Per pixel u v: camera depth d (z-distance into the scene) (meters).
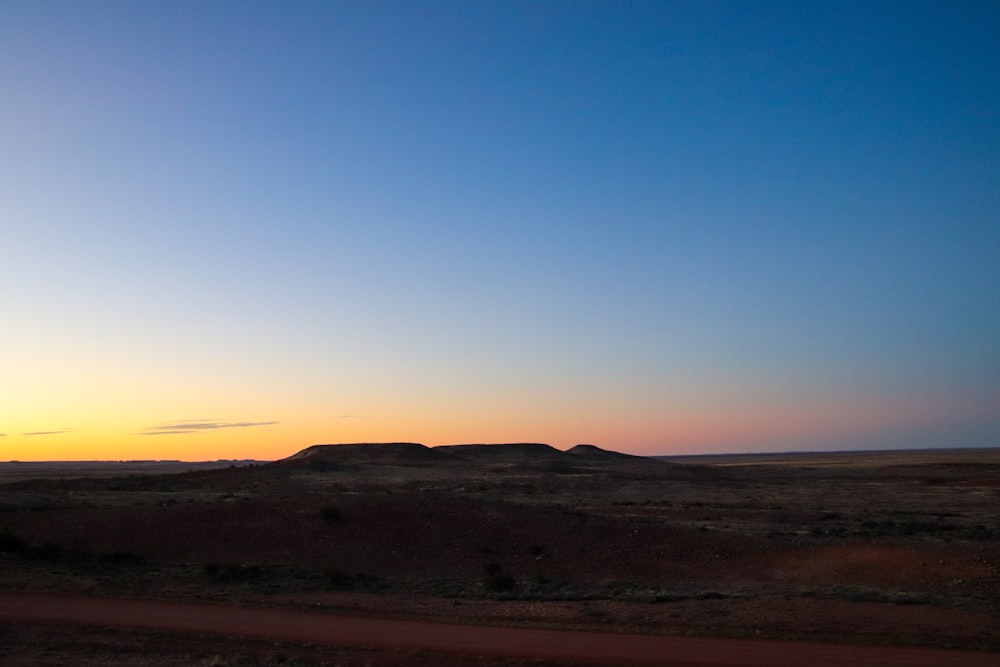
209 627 24.16
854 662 19.00
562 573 38.12
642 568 38.91
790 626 23.55
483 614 26.42
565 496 86.94
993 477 116.44
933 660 19.19
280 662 19.38
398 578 36.91
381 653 20.52
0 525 46.72
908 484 113.50
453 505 52.19
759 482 121.38
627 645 21.25
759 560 40.41
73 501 64.00
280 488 91.81
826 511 69.12
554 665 18.97
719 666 18.72
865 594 29.50
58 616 25.91
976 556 38.50
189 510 50.28
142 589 31.80
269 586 33.09
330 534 44.38
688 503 77.44
